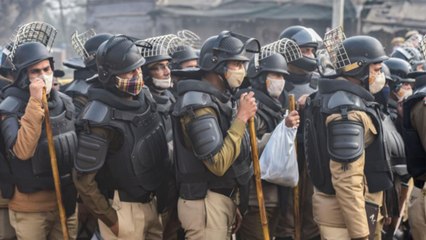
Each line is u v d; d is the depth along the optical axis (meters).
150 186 4.19
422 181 4.19
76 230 4.82
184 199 4.22
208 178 4.15
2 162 4.47
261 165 4.66
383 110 4.98
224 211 4.21
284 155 4.57
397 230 4.95
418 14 15.91
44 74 4.43
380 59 4.21
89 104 4.04
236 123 4.04
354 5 16.06
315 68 5.73
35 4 23.17
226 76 4.15
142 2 20.38
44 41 4.87
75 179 4.00
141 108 4.14
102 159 3.97
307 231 5.11
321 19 16.53
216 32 18.50
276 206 4.93
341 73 4.30
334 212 4.23
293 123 4.56
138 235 4.18
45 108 4.27
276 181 4.65
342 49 4.27
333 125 4.02
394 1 16.16
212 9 18.16
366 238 4.02
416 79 4.19
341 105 4.02
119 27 20.84
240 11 17.70
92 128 3.97
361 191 4.00
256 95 5.04
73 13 29.50
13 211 4.54
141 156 4.12
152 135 4.19
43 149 4.42
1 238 4.69
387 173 4.24
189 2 18.58
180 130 4.14
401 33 16.05
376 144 4.19
